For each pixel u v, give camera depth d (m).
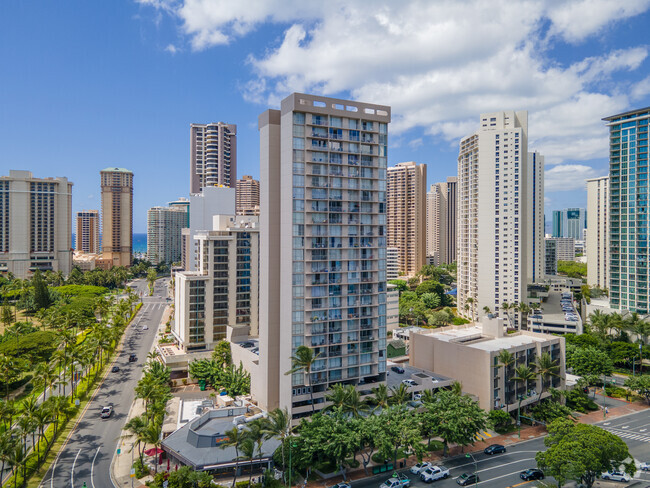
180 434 90.19
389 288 197.38
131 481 81.31
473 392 111.38
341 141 103.56
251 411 104.62
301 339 99.38
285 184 101.06
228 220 162.62
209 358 142.00
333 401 92.56
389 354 144.62
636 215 183.38
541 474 83.06
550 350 122.69
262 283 108.31
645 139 181.62
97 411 114.50
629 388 134.50
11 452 77.06
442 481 82.06
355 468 87.25
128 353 170.12
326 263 101.75
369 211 108.12
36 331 168.75
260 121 107.81
